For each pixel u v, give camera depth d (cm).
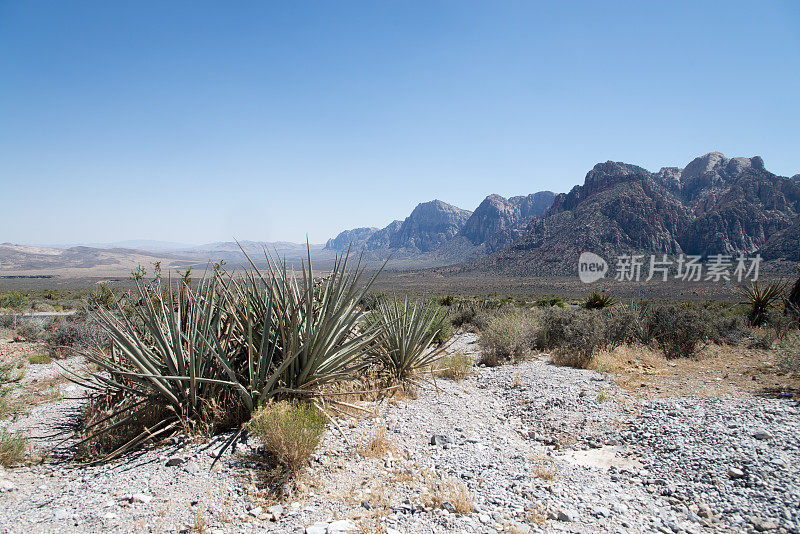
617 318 1151
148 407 499
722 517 360
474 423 602
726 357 1011
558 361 1004
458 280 13688
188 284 591
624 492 416
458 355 966
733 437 497
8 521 332
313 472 411
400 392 691
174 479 391
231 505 353
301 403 505
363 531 320
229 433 478
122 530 317
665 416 600
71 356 1138
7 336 1504
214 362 523
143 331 609
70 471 440
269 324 511
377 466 440
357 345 592
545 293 8044
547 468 470
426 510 359
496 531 330
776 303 1752
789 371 793
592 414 644
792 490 376
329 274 635
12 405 707
